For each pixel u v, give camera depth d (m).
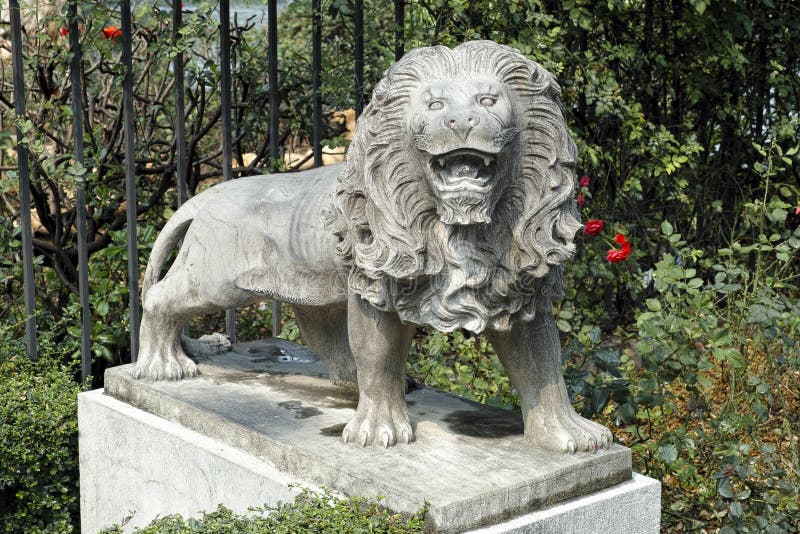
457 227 2.24
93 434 3.15
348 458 2.44
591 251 4.46
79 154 3.50
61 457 3.27
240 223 2.79
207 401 2.86
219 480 2.67
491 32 3.93
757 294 3.62
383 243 2.27
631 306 5.09
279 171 3.92
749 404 3.71
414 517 2.20
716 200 5.01
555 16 4.26
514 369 2.52
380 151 2.24
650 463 3.43
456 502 2.21
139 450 2.96
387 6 5.36
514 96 2.22
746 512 3.16
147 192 4.56
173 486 2.84
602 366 3.14
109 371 3.15
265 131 4.56
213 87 4.48
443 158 2.12
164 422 2.91
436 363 3.67
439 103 2.13
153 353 3.06
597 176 4.55
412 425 2.65
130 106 3.46
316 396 2.89
